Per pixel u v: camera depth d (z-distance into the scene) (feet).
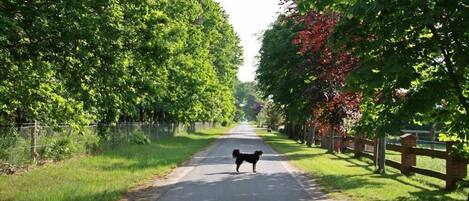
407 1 29.35
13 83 47.98
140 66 52.26
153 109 151.12
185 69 140.87
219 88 205.16
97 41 41.98
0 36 36.81
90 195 39.81
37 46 40.47
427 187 47.78
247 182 52.01
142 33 48.80
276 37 130.93
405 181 52.37
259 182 52.11
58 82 54.54
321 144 128.57
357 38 33.50
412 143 58.03
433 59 33.14
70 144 68.64
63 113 61.41
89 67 44.16
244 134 244.83
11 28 35.55
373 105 36.86
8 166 54.24
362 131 36.17
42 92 52.54
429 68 34.27
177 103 148.87
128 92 57.72
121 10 47.55
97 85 48.57
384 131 33.09
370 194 43.16
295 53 116.26
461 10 28.71
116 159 73.36
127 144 107.76
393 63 30.48
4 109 56.70
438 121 35.50
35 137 60.90
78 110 63.98
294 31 121.39
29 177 49.55
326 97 82.84
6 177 48.26
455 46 30.60
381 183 50.47
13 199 37.81
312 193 44.19
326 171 62.34
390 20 30.96
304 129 154.81
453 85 32.63
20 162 56.90
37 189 43.01
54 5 39.60
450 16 29.22
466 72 32.71
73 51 41.63
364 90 34.50
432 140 103.09
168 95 138.51
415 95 32.63
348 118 79.51
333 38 33.83
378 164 61.98
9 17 36.96
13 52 40.47
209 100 202.90
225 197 41.32
